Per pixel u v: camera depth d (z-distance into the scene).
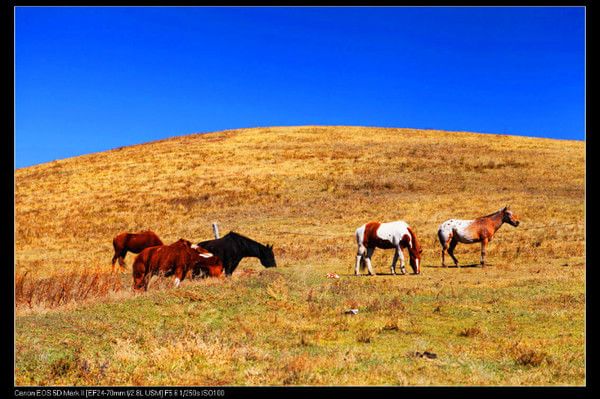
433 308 12.41
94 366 7.83
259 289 13.89
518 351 8.66
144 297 12.66
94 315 10.84
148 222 38.25
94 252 31.25
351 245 27.97
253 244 17.86
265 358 8.34
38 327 9.66
